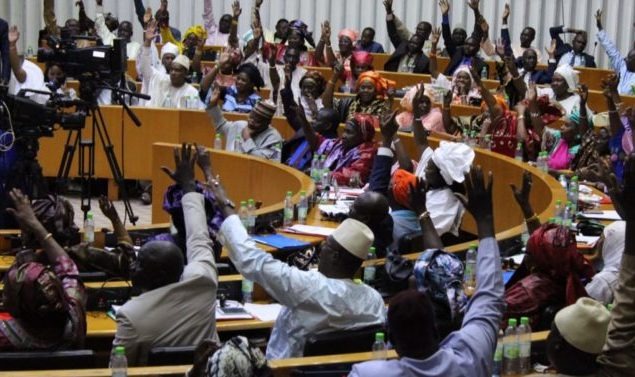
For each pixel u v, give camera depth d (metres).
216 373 5.20
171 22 26.81
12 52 15.36
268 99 19.27
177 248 6.96
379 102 16.08
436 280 6.98
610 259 8.91
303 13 27.03
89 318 8.03
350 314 6.70
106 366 7.77
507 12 21.91
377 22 27.05
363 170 13.66
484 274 5.31
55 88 12.73
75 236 8.92
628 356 5.17
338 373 6.13
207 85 18.03
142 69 18.42
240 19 26.72
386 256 8.98
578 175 13.63
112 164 13.96
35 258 7.39
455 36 21.77
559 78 16.61
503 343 6.61
